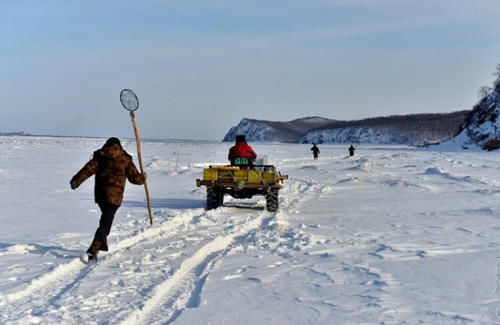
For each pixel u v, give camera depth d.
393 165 34.56
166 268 6.94
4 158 40.22
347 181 22.67
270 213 13.17
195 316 5.09
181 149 75.38
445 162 37.88
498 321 4.83
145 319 5.05
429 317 4.98
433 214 12.57
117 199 7.66
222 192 14.12
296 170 31.00
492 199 15.62
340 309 5.28
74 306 5.30
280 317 5.07
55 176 24.39
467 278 6.39
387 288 6.01
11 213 12.90
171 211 12.97
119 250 8.13
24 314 5.05
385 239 9.13
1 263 7.33
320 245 8.64
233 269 7.04
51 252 7.98
